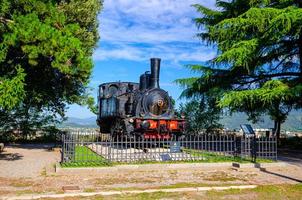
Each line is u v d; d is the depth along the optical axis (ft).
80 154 50.39
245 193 29.45
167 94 66.69
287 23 55.21
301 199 27.66
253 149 47.57
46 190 29.40
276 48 66.33
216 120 96.53
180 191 29.53
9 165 43.50
